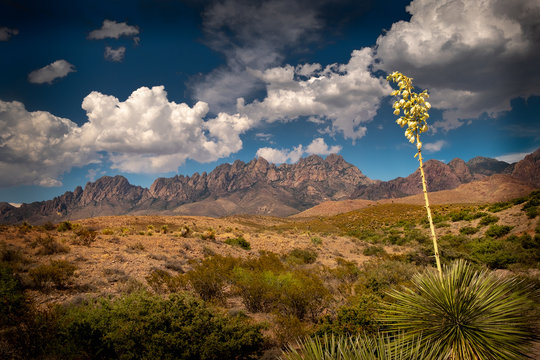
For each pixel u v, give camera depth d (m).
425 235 34.75
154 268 12.69
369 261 20.41
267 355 6.18
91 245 15.82
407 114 3.87
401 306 4.41
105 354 5.86
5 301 6.32
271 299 9.78
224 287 11.82
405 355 3.56
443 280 4.14
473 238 29.11
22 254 11.90
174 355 5.45
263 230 50.09
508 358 3.51
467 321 3.83
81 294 8.75
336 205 198.88
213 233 24.53
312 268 16.70
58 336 5.82
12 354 5.35
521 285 4.15
